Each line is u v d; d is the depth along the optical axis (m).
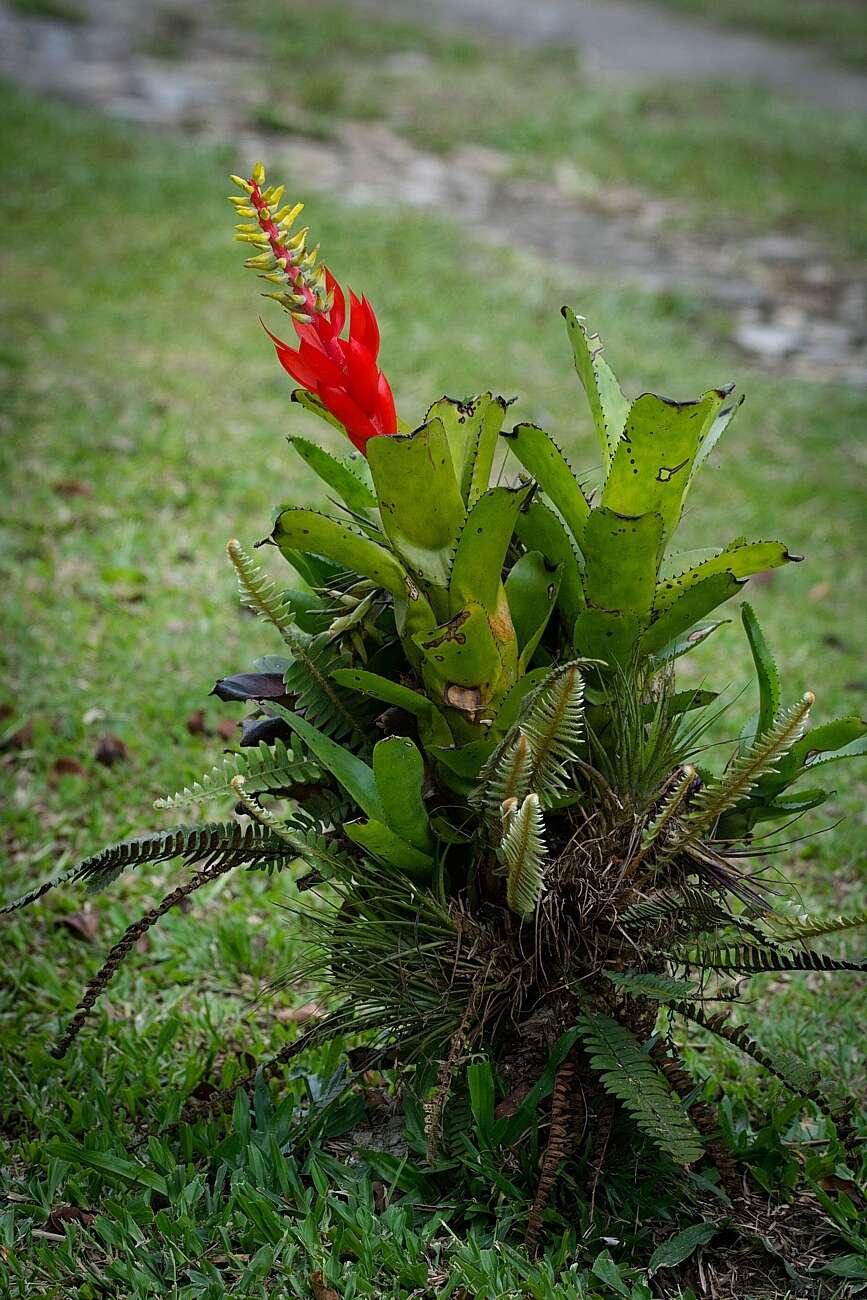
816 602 5.79
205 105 13.80
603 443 2.55
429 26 19.41
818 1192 2.59
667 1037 2.85
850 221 12.54
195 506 5.80
